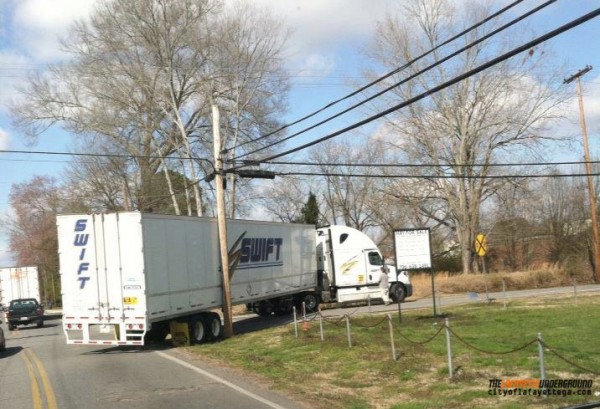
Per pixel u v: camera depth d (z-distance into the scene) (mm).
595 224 43219
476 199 42906
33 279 40281
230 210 41031
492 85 39688
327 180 58156
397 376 10828
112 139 39125
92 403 9523
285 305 26578
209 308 19141
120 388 10773
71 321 16766
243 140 39906
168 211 46188
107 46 36875
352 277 28672
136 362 14305
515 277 40281
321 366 12375
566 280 42719
